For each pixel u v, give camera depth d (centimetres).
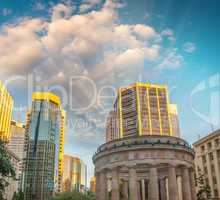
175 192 6241
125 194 8056
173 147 6562
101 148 7419
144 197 8812
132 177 6359
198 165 11812
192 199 6862
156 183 6225
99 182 7356
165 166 7306
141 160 6419
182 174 6794
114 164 6694
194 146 12319
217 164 10638
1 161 5800
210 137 11162
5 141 6328
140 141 6700
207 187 9981
